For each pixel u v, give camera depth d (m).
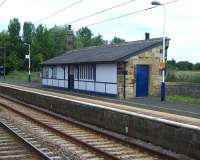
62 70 40.16
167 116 17.94
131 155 11.65
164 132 12.67
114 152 12.02
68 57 41.66
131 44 34.75
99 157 11.30
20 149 12.35
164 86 27.45
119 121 15.48
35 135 14.76
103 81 32.00
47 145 12.80
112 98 29.55
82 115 18.80
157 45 31.09
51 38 93.06
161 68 27.83
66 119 18.64
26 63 89.94
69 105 20.34
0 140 13.77
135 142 13.54
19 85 48.75
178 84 31.08
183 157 11.43
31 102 26.81
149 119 13.50
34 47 90.19
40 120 19.11
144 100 27.75
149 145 13.16
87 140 14.02
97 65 32.78
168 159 11.05
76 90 36.84
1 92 36.81
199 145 11.05
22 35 98.56
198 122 15.66
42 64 45.16
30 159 11.04
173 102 26.17
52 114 20.67
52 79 43.12
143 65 30.94
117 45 37.16
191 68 64.69
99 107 17.19
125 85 30.06
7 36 91.44
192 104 24.86
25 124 17.62
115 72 30.33
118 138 13.62
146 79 31.23
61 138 14.28
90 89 34.09
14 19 92.94
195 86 29.23
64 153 11.64
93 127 17.09
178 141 11.97
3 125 16.59
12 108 23.30
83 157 11.24
